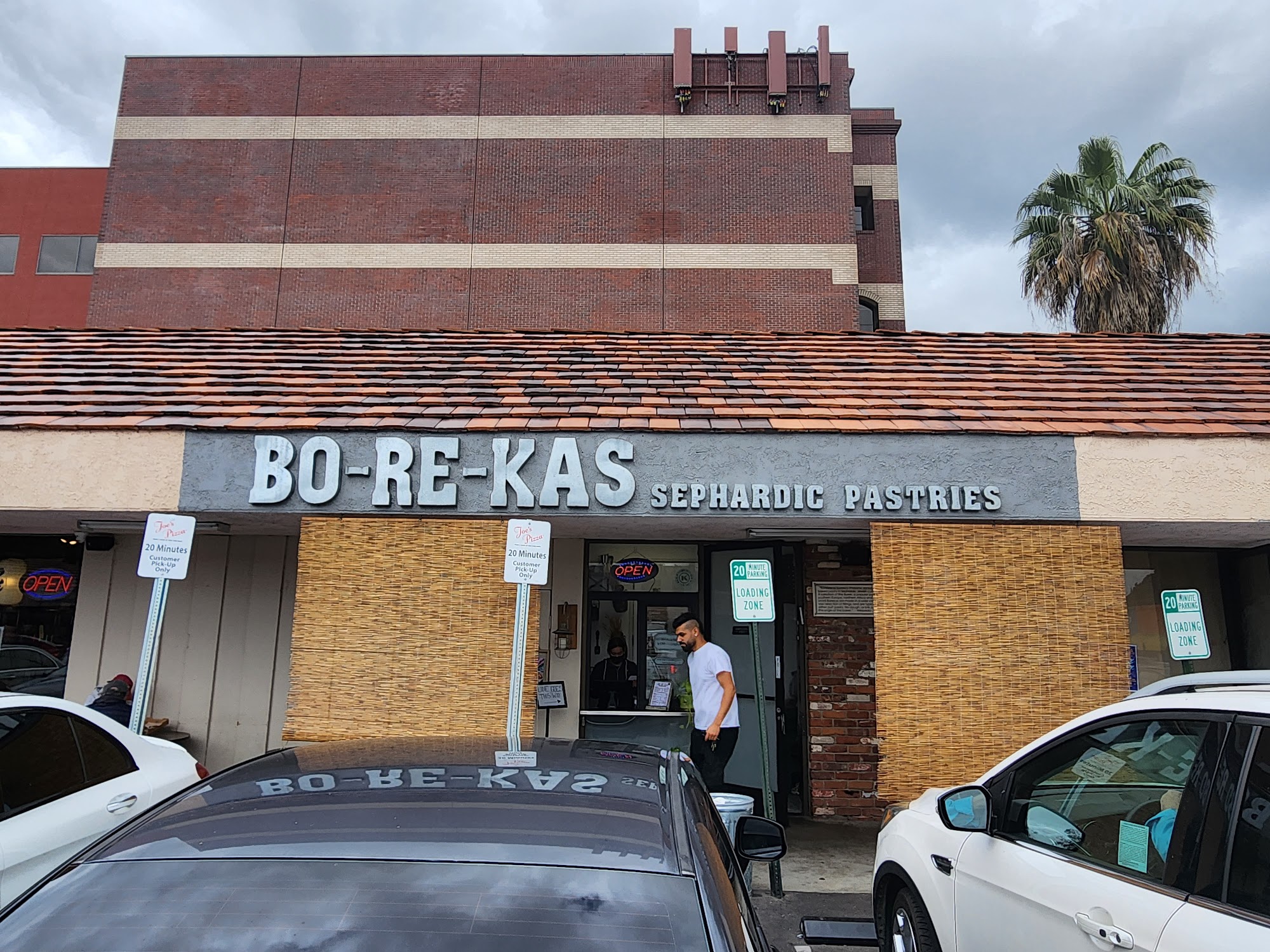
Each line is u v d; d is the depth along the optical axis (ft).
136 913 6.17
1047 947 9.96
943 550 21.99
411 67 82.58
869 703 28.71
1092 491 22.15
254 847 6.91
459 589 22.33
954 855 12.39
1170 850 8.83
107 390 26.09
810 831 26.78
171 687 28.04
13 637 28.73
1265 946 7.21
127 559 28.66
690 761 10.79
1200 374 27.99
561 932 6.05
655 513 22.34
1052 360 30.19
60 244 94.43
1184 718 9.27
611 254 79.66
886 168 89.40
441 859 6.75
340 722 21.79
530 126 81.61
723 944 6.14
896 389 26.58
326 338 34.65
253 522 24.66
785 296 79.10
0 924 6.20
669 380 27.61
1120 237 73.26
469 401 25.17
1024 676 21.38
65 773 14.01
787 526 24.06
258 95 82.07
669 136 81.41
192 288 78.95
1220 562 27.53
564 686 27.84
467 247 79.77
